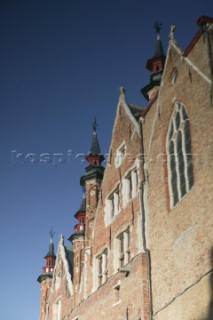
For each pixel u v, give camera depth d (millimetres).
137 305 27875
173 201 27219
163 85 30422
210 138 24109
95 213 38812
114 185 36156
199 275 22953
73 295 40844
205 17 26312
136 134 33625
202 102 25422
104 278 35094
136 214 31375
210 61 25297
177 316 24125
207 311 21859
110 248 34438
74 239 44250
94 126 48562
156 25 43500
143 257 28500
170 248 26141
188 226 24844
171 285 25297
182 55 28391
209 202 23297
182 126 27406
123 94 37344
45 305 54625
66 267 46688
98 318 33250
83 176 44125
